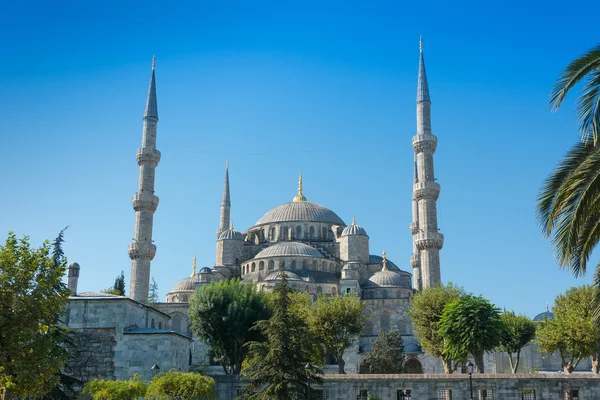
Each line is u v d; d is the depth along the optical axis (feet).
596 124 75.46
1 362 96.32
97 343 193.88
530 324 278.67
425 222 317.42
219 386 191.72
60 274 105.29
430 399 183.21
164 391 146.30
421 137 328.90
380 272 348.59
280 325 161.48
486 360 282.15
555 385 182.39
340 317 248.11
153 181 342.44
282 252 345.10
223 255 378.12
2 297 99.30
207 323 225.35
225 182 441.68
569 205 79.92
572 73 76.48
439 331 215.72
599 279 88.79
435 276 310.86
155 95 356.59
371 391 185.06
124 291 373.81
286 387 153.99
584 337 217.97
